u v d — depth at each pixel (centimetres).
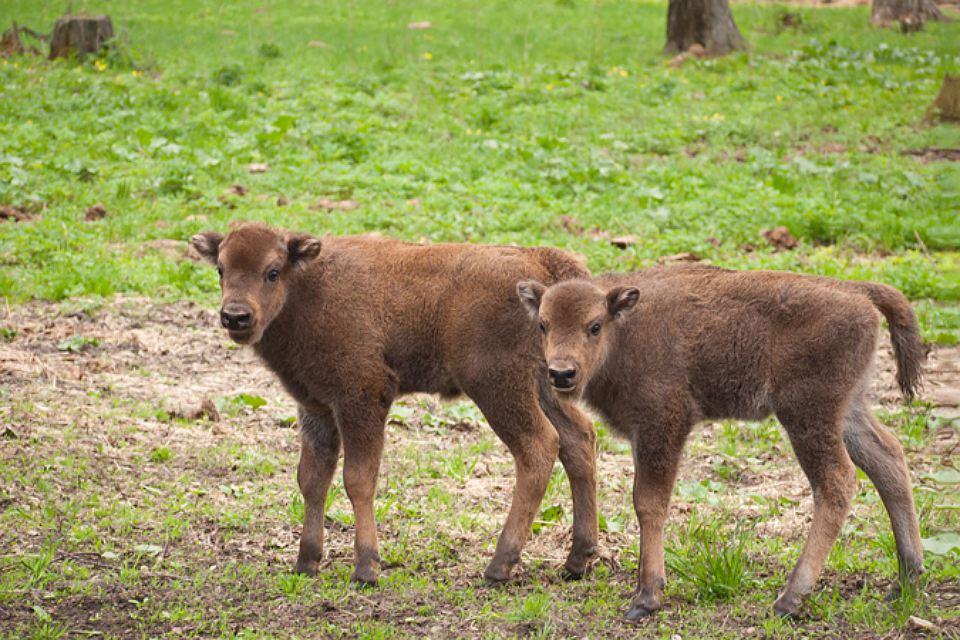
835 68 4753
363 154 3184
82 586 1142
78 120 3356
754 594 1144
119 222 2566
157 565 1206
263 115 3562
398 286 1237
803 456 1116
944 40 5581
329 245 1258
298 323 1213
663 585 1111
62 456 1471
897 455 1145
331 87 4028
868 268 2402
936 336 2028
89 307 2106
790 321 1116
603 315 1128
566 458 1238
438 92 4028
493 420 1211
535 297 1148
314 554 1231
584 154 3266
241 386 1864
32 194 2681
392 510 1416
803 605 1089
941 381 1891
